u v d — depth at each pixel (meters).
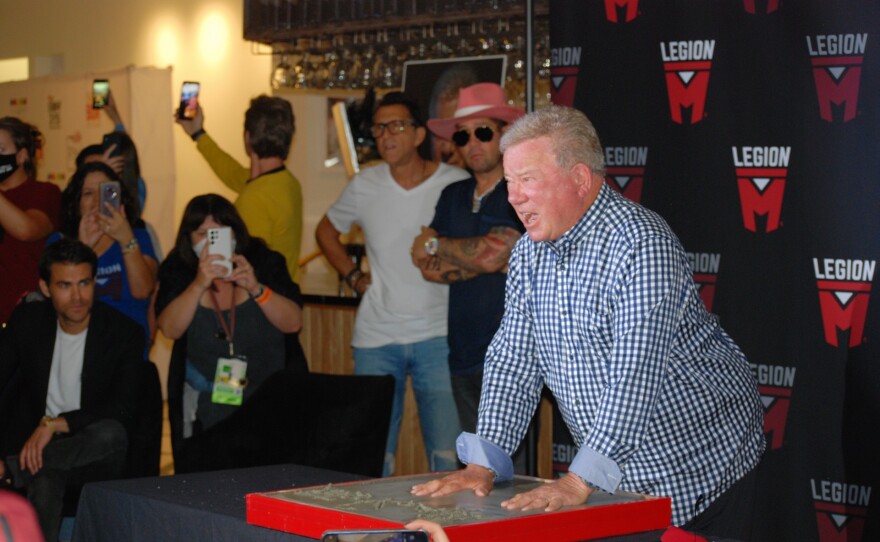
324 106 6.41
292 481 2.15
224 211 3.47
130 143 4.41
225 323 3.45
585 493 1.69
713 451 1.97
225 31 6.96
